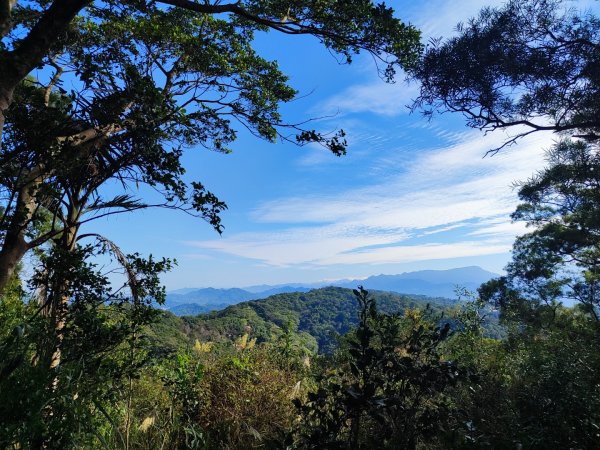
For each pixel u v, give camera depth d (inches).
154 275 144.5
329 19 173.8
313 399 76.0
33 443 63.9
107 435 106.7
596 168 324.5
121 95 120.8
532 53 194.4
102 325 114.5
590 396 105.3
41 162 122.1
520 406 105.0
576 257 478.9
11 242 139.8
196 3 154.3
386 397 73.8
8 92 103.3
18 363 64.2
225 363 185.9
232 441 150.0
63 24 110.0
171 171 130.8
